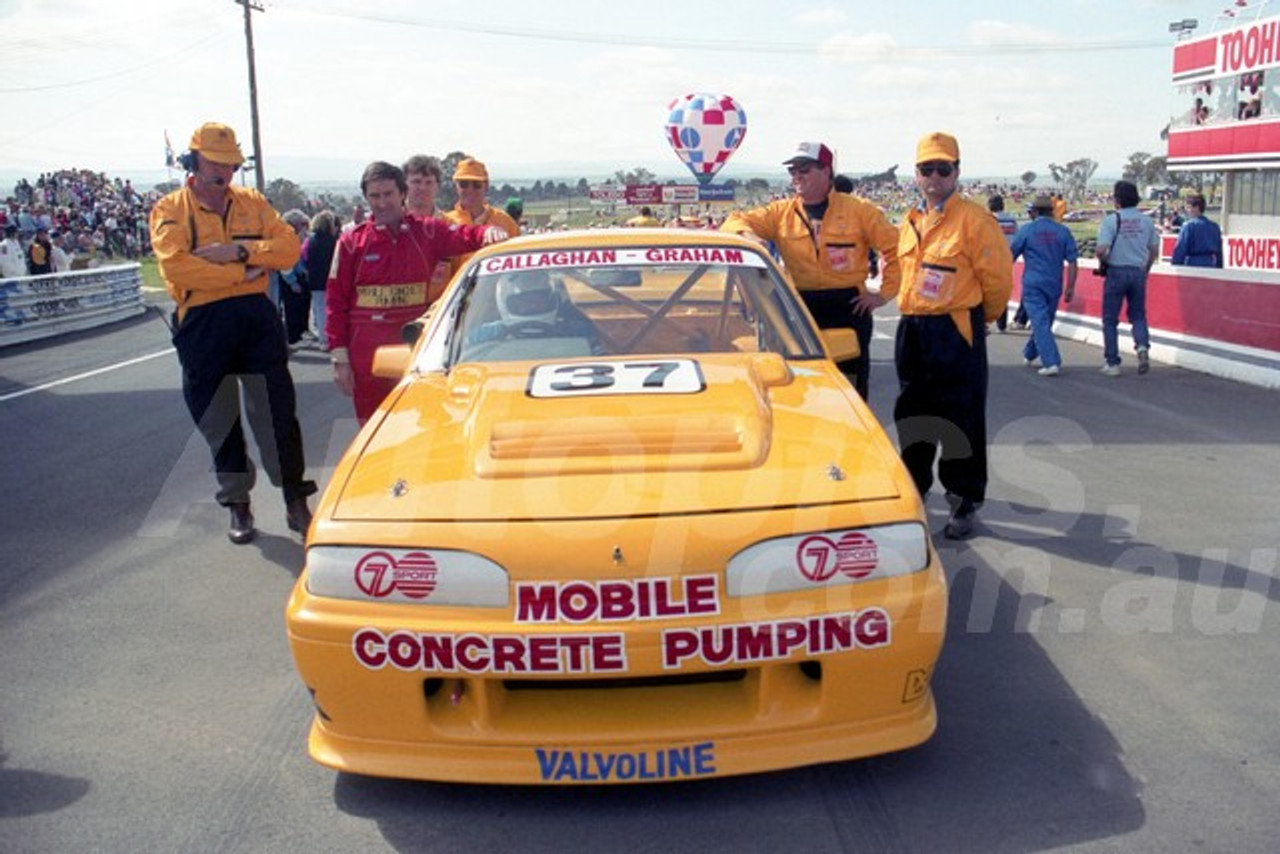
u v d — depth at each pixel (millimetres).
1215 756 2965
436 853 2605
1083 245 21750
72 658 3812
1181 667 3537
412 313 5219
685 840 2627
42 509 5785
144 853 2625
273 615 4203
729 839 2627
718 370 3377
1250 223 20734
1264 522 5031
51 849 2643
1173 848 2545
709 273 4047
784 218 5418
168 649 3883
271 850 2631
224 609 4277
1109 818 2676
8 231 19797
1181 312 9789
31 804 2852
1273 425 7133
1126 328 10852
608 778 2633
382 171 5027
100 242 33344
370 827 2719
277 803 2838
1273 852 2523
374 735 2691
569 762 2629
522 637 2531
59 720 3334
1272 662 3564
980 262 4691
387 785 2902
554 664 2541
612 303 4008
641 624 2535
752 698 2664
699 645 2545
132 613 4242
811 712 2654
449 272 5570
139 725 3295
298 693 3502
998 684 3438
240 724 3291
